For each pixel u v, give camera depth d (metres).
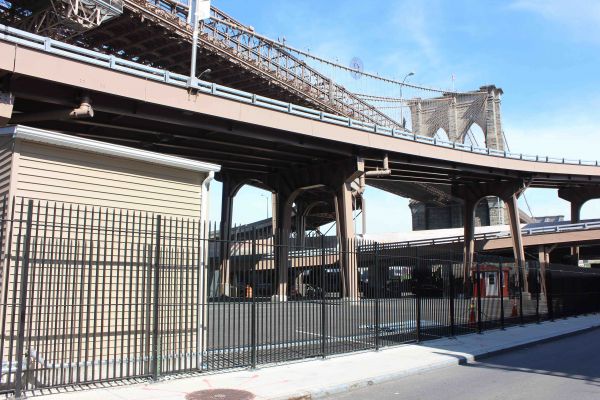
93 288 10.35
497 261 21.62
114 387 9.27
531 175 65.75
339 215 46.88
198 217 12.43
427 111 137.75
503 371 12.18
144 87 29.72
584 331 21.45
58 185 10.35
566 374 11.80
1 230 8.82
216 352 13.22
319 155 47.00
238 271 12.17
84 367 9.37
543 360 13.93
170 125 35.44
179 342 10.65
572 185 80.31
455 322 18.55
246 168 52.88
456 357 13.35
